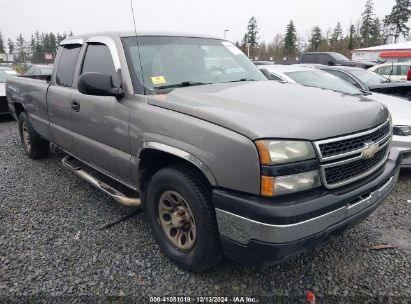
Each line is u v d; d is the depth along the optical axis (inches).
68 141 165.5
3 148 255.8
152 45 136.6
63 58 171.3
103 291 103.7
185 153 99.8
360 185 98.7
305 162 87.4
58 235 133.2
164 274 111.1
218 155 91.7
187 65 136.9
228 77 142.2
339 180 94.7
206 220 99.1
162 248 118.0
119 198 135.1
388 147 117.6
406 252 123.3
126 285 106.3
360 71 321.4
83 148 152.9
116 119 125.7
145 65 128.4
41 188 178.4
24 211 152.8
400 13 2204.7
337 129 93.4
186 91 117.2
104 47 140.6
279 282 108.0
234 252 94.3
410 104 215.2
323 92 121.3
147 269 113.4
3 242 128.1
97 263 116.3
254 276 110.6
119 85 125.8
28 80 207.9
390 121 121.3
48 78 212.8
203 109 99.6
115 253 121.8
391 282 107.9
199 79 133.7
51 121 179.2
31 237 131.6
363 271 113.0
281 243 84.7
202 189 100.3
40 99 186.2
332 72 298.2
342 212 93.0
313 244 90.1
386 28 2273.6
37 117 196.5
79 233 134.6
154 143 109.5
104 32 147.0
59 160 224.5
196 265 106.5
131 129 119.1
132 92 121.1
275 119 91.1
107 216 148.1
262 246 86.7
